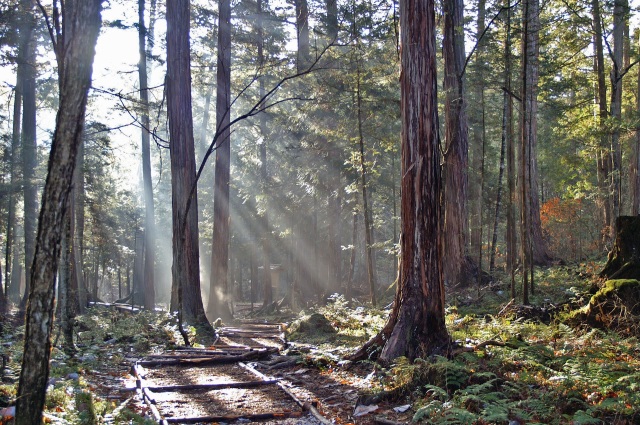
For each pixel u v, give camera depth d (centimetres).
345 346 1210
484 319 1248
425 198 913
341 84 1998
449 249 1898
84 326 1568
